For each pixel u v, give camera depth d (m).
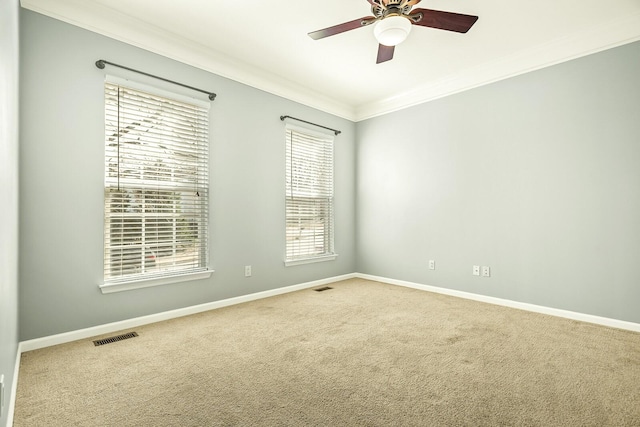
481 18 2.56
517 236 3.23
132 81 2.65
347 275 4.71
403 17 2.07
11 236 1.57
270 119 3.72
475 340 2.38
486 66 3.38
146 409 1.52
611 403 1.57
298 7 2.46
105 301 2.53
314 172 4.27
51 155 2.29
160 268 2.83
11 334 1.58
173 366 1.96
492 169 3.41
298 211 4.07
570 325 2.70
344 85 3.95
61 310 2.33
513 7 2.43
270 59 3.29
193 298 3.05
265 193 3.67
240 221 3.43
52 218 2.29
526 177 3.17
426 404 1.56
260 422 1.43
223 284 3.28
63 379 1.80
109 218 2.56
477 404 1.56
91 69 2.47
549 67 3.02
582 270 2.84
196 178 3.08
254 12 2.53
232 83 3.36
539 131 3.09
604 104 2.73
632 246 2.60
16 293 1.90
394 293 3.83
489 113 3.43
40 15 2.26
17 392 1.66
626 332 2.53
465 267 3.63
